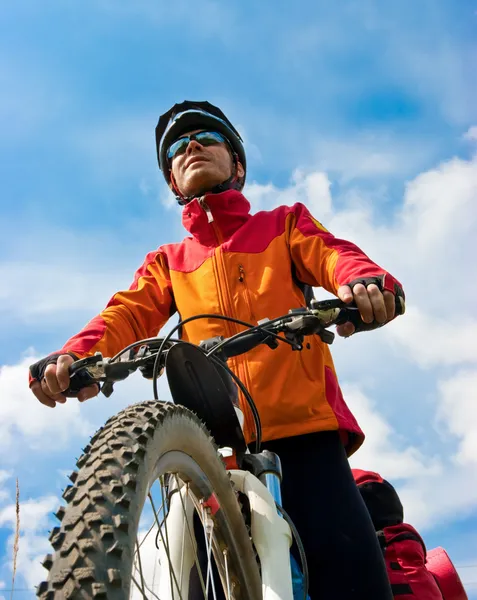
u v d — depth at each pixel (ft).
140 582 4.45
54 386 5.88
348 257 6.88
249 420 7.02
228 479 5.25
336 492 6.66
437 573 10.52
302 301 7.92
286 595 4.95
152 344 5.62
